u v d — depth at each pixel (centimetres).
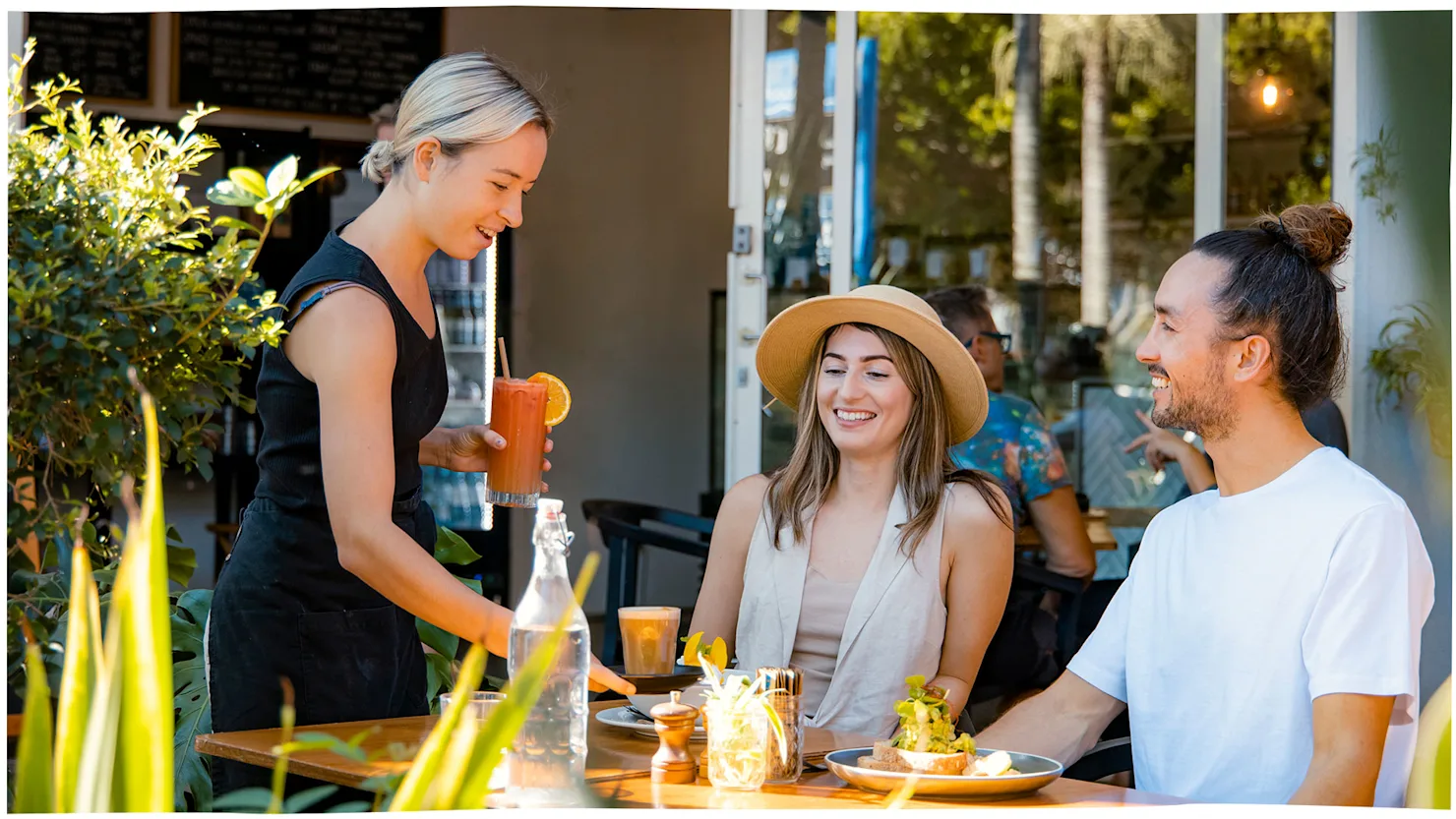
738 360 436
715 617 238
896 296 227
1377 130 419
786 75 438
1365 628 160
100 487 193
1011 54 511
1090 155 532
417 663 207
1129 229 539
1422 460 406
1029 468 365
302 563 185
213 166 577
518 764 133
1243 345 170
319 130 601
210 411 206
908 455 226
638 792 137
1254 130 495
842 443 225
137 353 189
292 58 596
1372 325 413
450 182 181
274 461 187
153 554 92
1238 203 499
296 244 576
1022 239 528
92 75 566
